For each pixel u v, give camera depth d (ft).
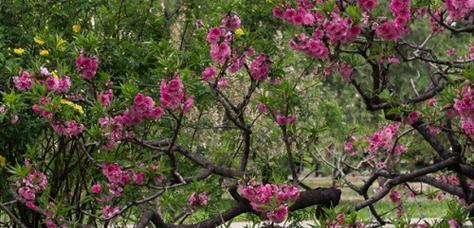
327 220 13.24
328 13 13.89
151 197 14.66
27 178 14.23
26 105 14.96
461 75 13.66
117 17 20.15
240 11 19.95
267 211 13.62
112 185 14.39
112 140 14.17
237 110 15.43
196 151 21.36
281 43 19.84
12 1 19.49
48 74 14.39
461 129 14.74
